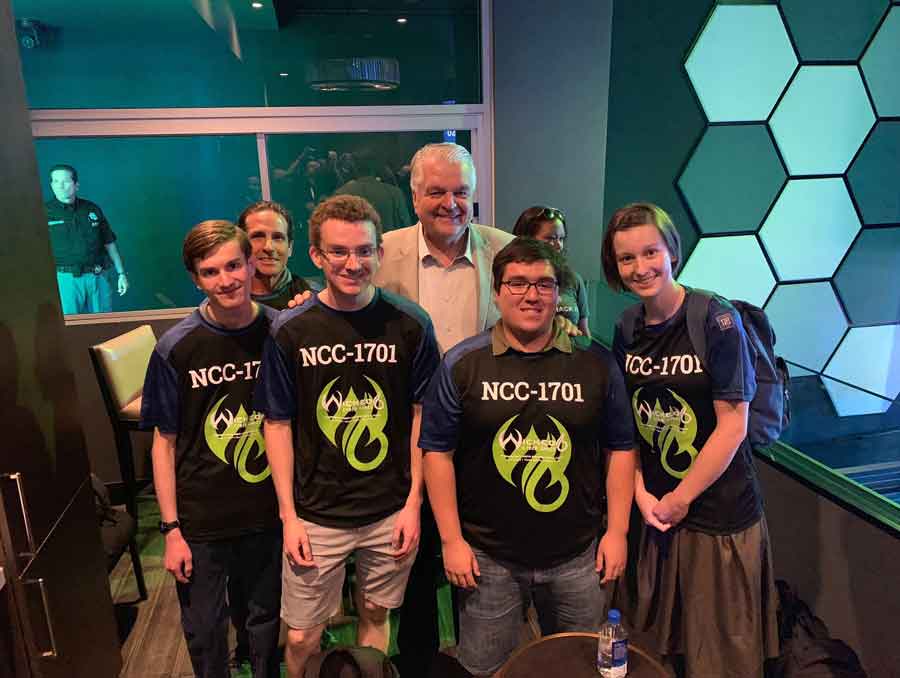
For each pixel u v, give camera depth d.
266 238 2.08
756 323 1.63
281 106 3.43
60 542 1.72
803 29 4.24
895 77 4.53
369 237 1.47
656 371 1.57
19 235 1.60
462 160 1.73
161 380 1.64
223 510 1.70
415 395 1.66
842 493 1.80
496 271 1.43
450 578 1.55
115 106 3.28
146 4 3.17
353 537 1.65
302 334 1.56
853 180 4.66
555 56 3.54
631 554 1.92
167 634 2.41
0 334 1.46
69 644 1.71
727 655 1.63
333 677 1.58
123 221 3.44
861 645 1.74
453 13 3.46
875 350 5.00
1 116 1.54
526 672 1.39
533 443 1.46
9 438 1.46
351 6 3.37
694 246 4.45
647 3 3.83
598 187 3.77
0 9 1.58
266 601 1.83
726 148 4.30
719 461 1.50
